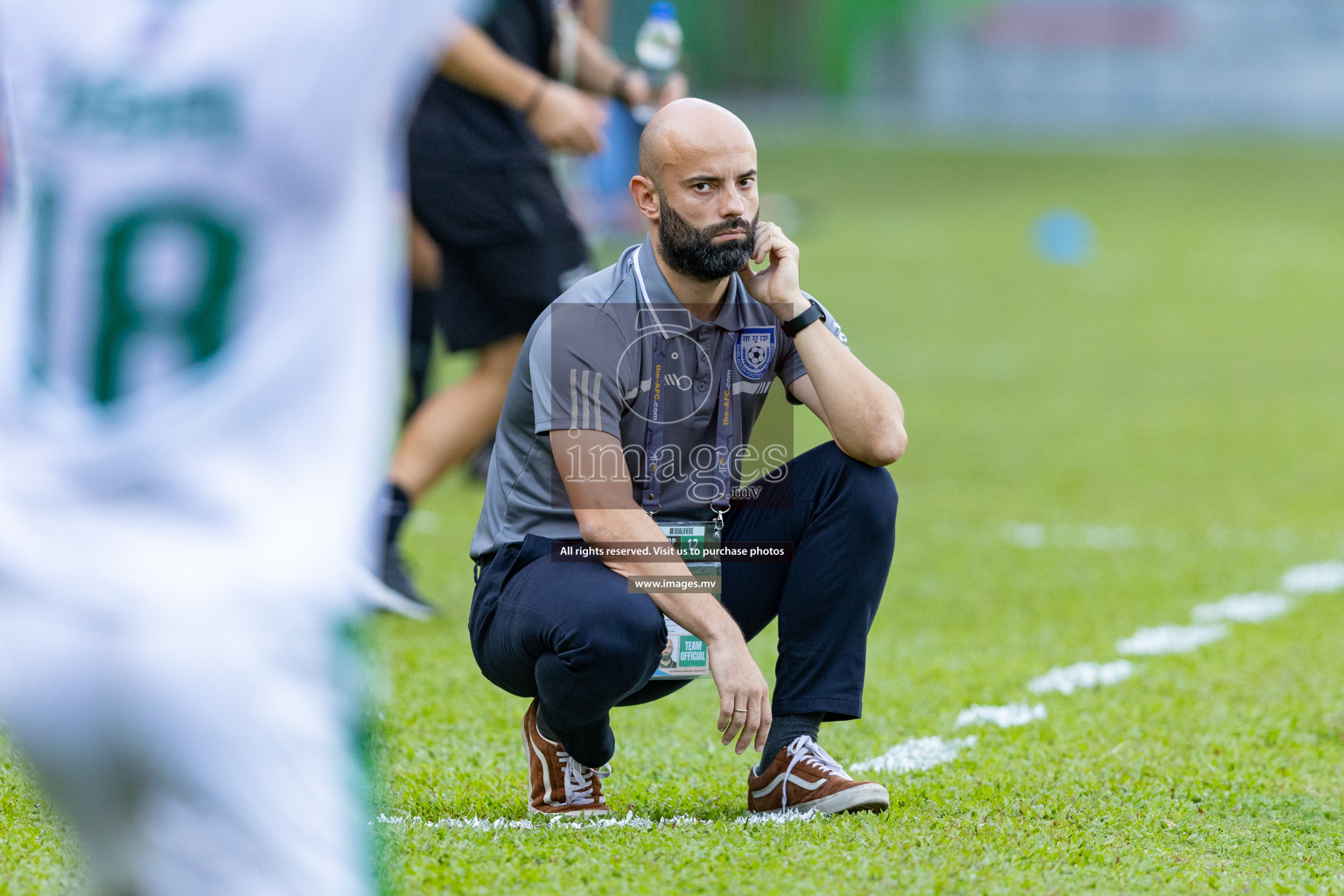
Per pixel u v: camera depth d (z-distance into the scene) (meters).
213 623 5.77
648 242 10.48
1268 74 186.00
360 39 5.95
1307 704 15.02
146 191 5.95
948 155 118.62
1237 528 25.09
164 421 5.90
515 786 11.89
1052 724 14.07
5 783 11.10
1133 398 38.81
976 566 22.14
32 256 6.11
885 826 10.41
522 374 10.34
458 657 16.30
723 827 10.36
